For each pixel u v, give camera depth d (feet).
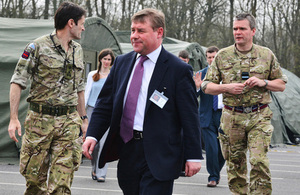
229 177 16.97
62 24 13.65
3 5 86.79
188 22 110.63
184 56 25.22
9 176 24.06
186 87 10.88
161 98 10.78
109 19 103.14
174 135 10.89
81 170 27.09
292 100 58.29
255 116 16.03
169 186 10.77
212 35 110.32
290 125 55.93
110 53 24.30
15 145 30.19
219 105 22.74
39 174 13.69
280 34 105.19
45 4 86.74
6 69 31.19
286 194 21.89
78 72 14.06
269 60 16.33
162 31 11.07
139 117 10.94
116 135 11.34
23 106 30.12
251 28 16.26
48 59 13.43
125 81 11.18
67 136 13.58
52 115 13.50
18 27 34.27
